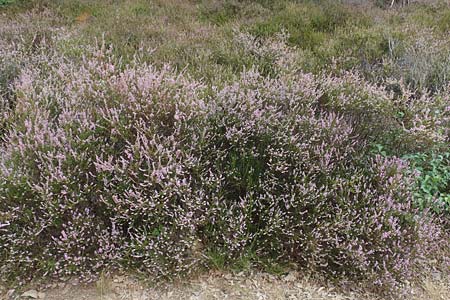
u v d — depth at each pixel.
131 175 3.15
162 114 3.56
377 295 3.10
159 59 5.79
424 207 3.63
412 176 3.67
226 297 2.96
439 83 5.16
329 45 6.55
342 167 3.57
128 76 3.97
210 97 3.98
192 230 3.08
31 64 5.04
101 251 2.98
